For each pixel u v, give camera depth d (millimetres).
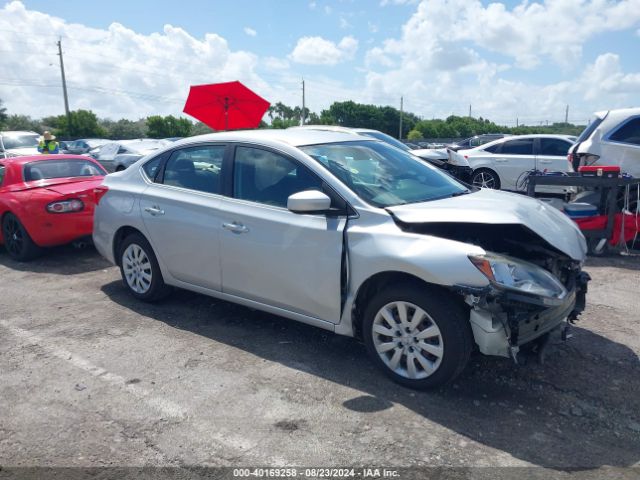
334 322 3834
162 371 3867
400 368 3605
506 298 3135
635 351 4109
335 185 3822
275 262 4020
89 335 4543
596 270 6453
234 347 4262
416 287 3418
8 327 4762
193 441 3020
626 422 3188
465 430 3094
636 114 7621
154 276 5078
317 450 2918
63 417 3283
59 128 53531
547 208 4246
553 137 11938
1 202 7020
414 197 3986
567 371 3797
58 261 7168
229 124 13664
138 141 18766
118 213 5203
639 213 7031
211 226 4406
